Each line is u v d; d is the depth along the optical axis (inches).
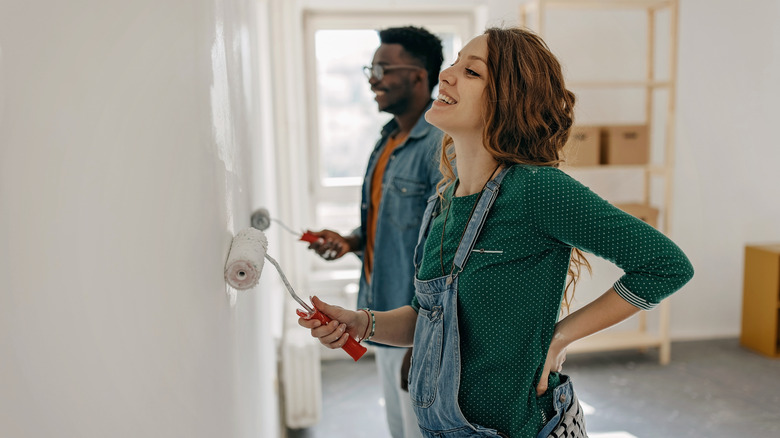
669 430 113.2
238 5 56.7
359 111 156.3
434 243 48.0
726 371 140.7
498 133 44.2
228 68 44.6
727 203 159.3
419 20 153.7
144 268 29.4
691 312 162.6
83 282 27.6
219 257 37.0
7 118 25.0
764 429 113.0
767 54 154.9
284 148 144.3
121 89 28.0
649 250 40.2
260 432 63.4
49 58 26.4
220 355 37.1
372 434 114.2
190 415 31.9
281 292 146.8
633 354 152.4
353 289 147.7
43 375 27.1
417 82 77.4
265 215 64.9
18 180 25.6
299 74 147.1
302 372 109.3
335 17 150.8
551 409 45.1
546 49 46.0
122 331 28.7
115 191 28.2
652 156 155.3
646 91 147.7
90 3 27.1
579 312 43.9
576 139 138.1
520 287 43.0
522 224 42.5
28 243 26.4
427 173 71.2
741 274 162.2
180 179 31.1
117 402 28.8
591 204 40.9
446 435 46.3
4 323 25.5
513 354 43.3
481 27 151.9
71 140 27.0
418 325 48.7
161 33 29.5
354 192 157.6
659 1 137.2
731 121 156.5
